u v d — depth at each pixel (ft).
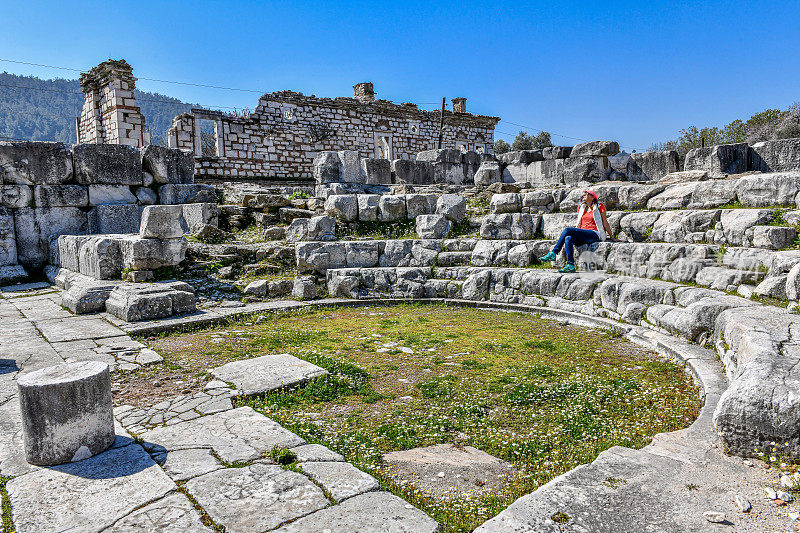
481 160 57.88
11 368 16.92
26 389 10.03
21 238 36.42
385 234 36.60
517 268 29.94
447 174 54.90
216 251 33.17
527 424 12.94
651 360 18.45
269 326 24.47
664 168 45.14
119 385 15.57
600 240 27.91
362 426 12.85
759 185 26.11
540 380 16.24
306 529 8.03
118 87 72.33
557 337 22.13
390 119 104.88
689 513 8.36
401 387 15.79
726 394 10.73
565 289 26.99
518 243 30.99
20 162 35.88
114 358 18.22
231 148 84.17
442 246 33.55
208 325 24.27
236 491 9.13
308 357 18.48
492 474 10.46
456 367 17.83
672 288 22.13
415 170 52.65
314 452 10.73
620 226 30.22
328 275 31.58
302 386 15.67
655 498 8.81
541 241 30.40
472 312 28.04
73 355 18.47
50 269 35.91
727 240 24.77
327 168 47.80
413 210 37.65
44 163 36.65
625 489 9.09
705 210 26.71
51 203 37.17
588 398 14.57
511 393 14.94
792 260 18.45
